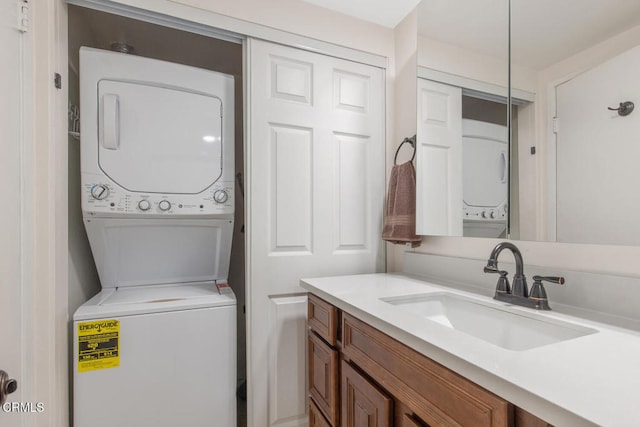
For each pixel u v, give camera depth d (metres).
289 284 1.53
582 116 0.93
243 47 1.47
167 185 1.42
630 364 0.55
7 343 0.85
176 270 1.63
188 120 1.46
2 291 0.83
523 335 0.89
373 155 1.74
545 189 1.02
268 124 1.49
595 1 0.90
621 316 0.82
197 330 1.32
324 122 1.61
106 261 1.47
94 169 1.30
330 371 1.10
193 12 1.34
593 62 0.90
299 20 1.55
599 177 0.88
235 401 1.39
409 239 1.53
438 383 0.63
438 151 1.46
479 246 1.26
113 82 1.33
